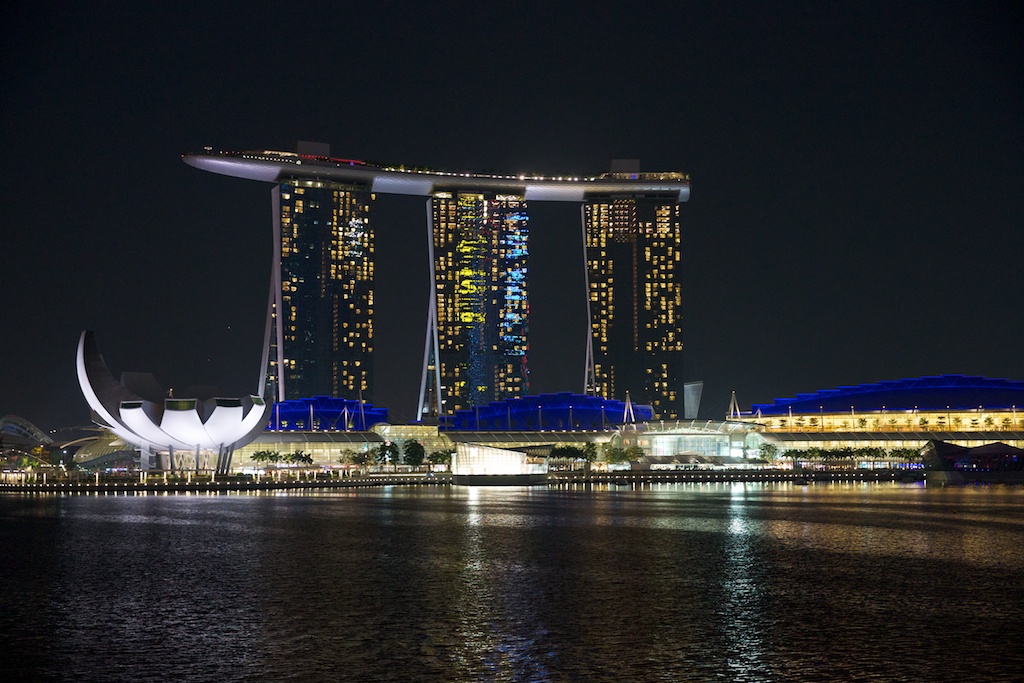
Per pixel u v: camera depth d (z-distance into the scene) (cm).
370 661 3944
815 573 6191
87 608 5097
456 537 8562
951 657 3941
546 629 4512
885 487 19525
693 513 11438
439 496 16162
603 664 3878
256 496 16262
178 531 9225
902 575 6078
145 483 18750
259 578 6106
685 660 3925
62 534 8931
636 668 3816
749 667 3816
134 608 5088
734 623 4619
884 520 10238
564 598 5319
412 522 10231
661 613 4872
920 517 10656
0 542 8212
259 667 3862
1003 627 4481
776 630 4453
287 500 14888
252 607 5100
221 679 3703
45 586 5819
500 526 9694
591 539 8319
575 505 13188
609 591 5544
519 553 7338
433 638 4338
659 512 11638
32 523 10181
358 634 4428
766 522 10025
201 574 6297
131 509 12550
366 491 18425
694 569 6412
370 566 6644
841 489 18412
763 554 7175
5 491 17888
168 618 4816
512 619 4744
